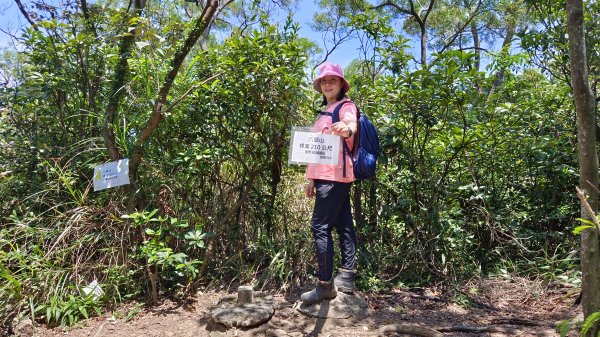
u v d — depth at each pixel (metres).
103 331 3.17
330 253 3.25
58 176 4.04
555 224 4.58
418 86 3.86
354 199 4.21
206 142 4.01
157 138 3.96
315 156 3.13
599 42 4.01
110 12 3.81
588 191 2.21
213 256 3.97
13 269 3.62
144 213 3.42
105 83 4.15
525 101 4.48
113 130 3.88
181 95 3.85
